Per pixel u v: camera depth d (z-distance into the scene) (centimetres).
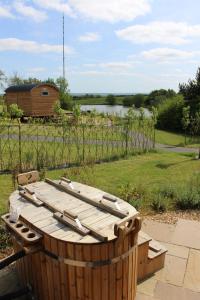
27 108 2470
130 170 1020
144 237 400
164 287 390
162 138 2044
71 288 304
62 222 320
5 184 818
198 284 398
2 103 2684
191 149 1636
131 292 336
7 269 417
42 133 1591
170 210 630
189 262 446
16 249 375
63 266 299
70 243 284
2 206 639
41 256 319
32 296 346
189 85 2667
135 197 664
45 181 454
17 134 1538
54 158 1085
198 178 869
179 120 2494
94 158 1141
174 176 945
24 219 333
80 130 1470
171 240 509
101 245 284
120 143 1529
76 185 436
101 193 401
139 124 1555
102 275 295
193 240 509
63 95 3662
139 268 395
